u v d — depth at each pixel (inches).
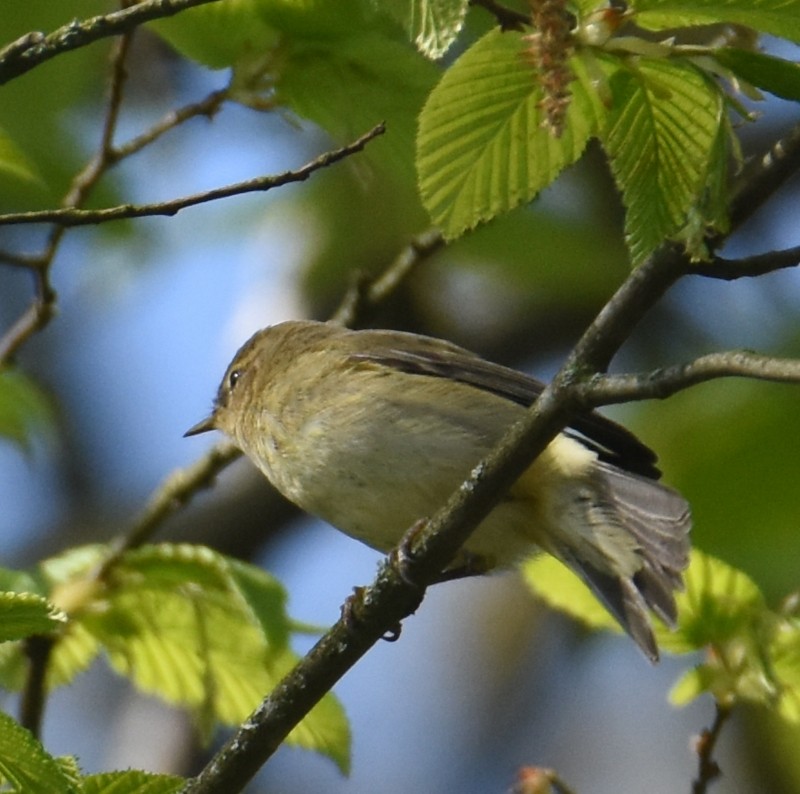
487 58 261.9
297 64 336.8
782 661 349.4
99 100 535.2
